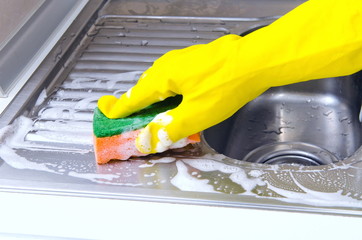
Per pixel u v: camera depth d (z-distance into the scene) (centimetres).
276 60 70
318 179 74
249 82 71
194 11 102
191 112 73
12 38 89
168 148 77
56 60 93
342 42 68
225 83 71
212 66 71
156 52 94
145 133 74
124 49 95
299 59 69
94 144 76
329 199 71
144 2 105
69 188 74
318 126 97
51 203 73
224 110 73
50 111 85
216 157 77
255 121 100
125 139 75
